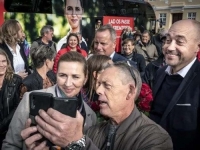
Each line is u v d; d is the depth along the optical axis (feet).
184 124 6.39
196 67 6.64
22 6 21.20
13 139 5.99
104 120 6.37
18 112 6.01
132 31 32.32
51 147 3.59
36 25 21.88
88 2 26.11
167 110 6.65
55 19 23.12
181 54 6.40
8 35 13.61
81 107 6.50
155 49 24.61
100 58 7.58
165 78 7.25
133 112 5.16
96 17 27.14
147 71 8.98
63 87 6.23
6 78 8.75
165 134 4.89
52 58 9.95
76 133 3.69
